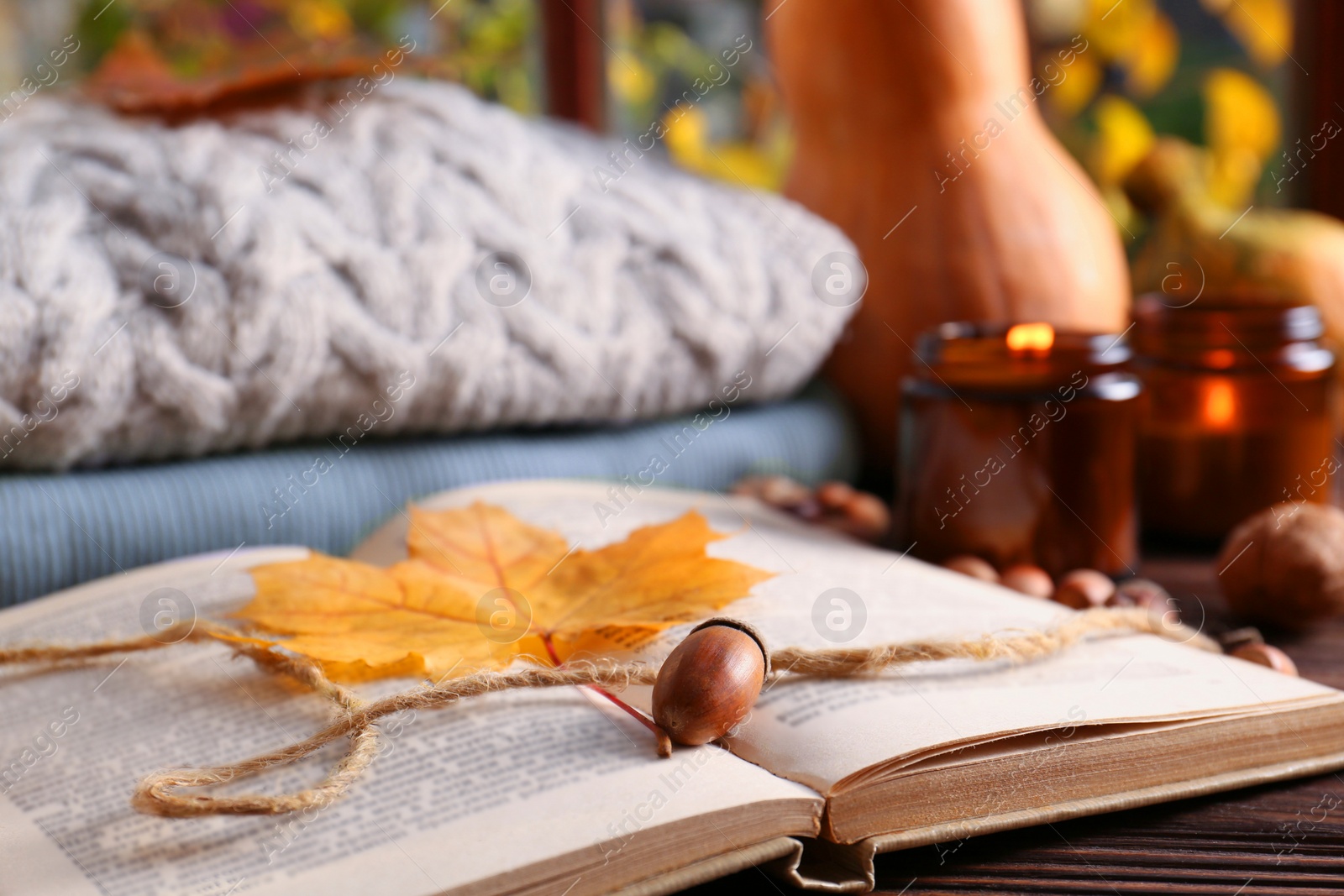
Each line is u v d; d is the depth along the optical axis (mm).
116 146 702
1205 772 596
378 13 940
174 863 556
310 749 583
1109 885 568
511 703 601
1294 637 680
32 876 554
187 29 916
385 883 544
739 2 1014
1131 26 928
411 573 642
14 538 663
